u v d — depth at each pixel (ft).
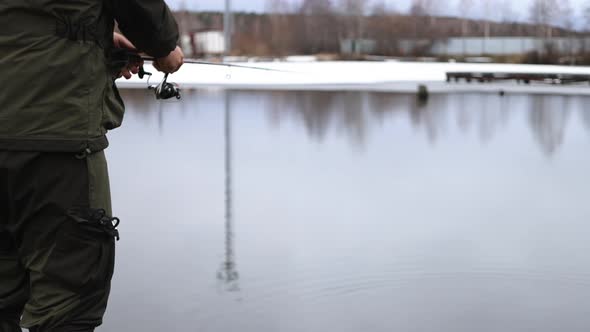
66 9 5.72
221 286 12.45
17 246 5.98
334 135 36.04
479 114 51.55
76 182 5.82
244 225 17.02
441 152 30.94
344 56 205.98
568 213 19.26
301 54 197.57
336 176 24.07
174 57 6.48
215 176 23.49
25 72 5.70
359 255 14.60
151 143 30.81
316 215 18.28
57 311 5.88
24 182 5.78
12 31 5.70
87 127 5.84
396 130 39.27
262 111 49.44
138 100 55.77
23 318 5.99
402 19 210.38
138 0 5.93
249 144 31.45
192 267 13.55
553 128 42.24
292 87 83.30
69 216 5.81
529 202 20.66
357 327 10.80
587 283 13.09
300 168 25.53
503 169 26.68
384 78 102.58
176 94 7.19
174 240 15.56
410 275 13.34
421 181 23.58
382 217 18.25
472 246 15.56
